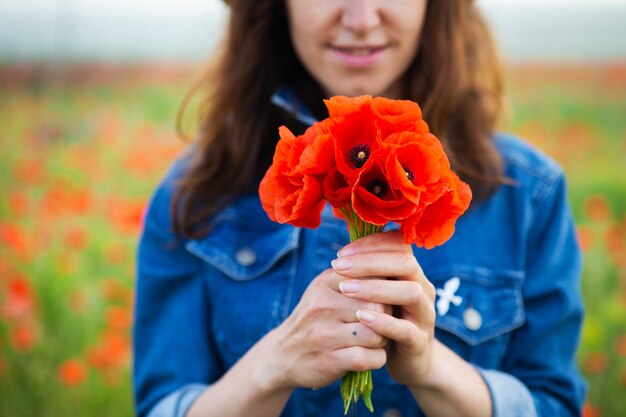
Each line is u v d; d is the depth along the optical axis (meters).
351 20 0.80
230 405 0.77
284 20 0.91
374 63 0.83
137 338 0.91
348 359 0.70
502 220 0.87
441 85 0.87
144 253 0.91
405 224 0.65
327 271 0.73
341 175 0.66
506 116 1.05
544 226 0.87
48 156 3.31
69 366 1.41
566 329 0.86
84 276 1.88
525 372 0.86
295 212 0.65
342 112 0.66
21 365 1.55
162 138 3.25
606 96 4.87
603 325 1.69
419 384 0.75
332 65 0.83
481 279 0.85
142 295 0.91
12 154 3.38
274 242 0.87
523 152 0.90
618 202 2.54
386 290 0.68
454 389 0.76
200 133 0.94
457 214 0.65
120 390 1.49
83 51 7.71
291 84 0.93
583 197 2.58
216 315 0.88
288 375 0.74
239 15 0.91
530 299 0.86
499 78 1.01
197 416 0.79
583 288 1.82
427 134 0.65
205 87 0.99
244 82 0.91
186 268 0.89
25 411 1.48
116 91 5.46
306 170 0.65
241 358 0.82
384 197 0.66
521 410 0.79
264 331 0.85
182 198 0.89
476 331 0.84
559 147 3.12
